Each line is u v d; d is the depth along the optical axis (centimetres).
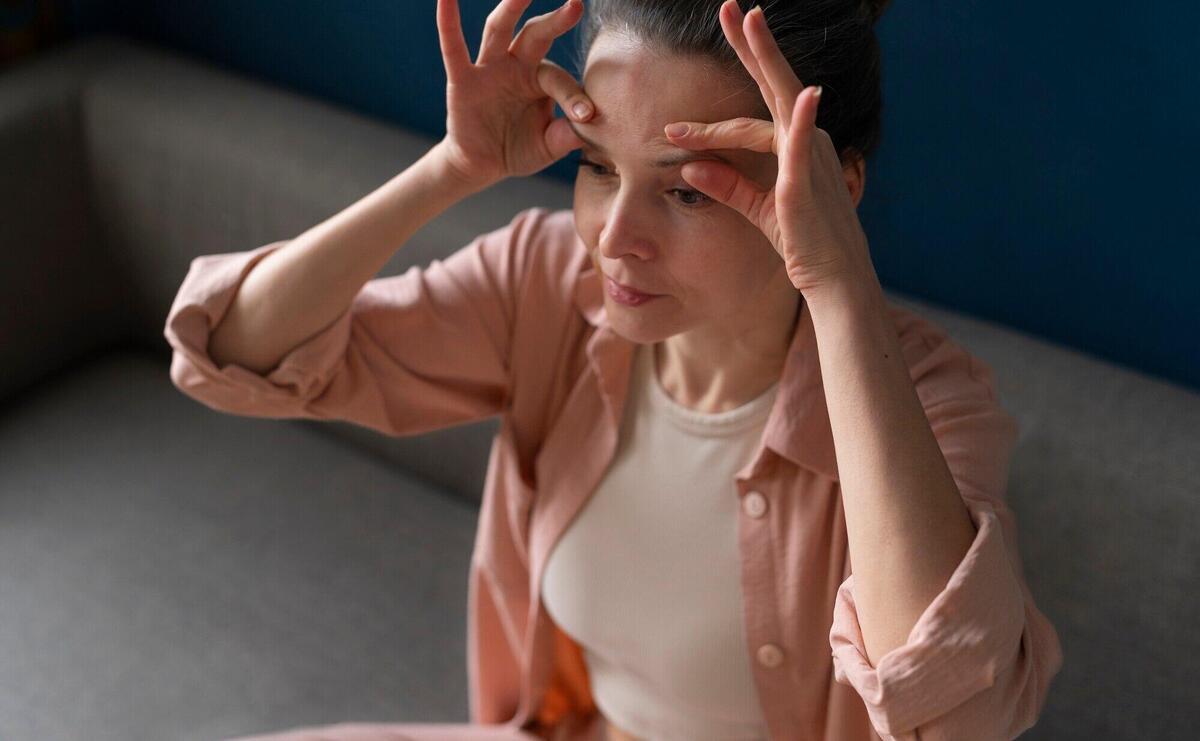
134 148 194
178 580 170
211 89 196
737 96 92
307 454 190
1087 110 145
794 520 110
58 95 196
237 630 164
